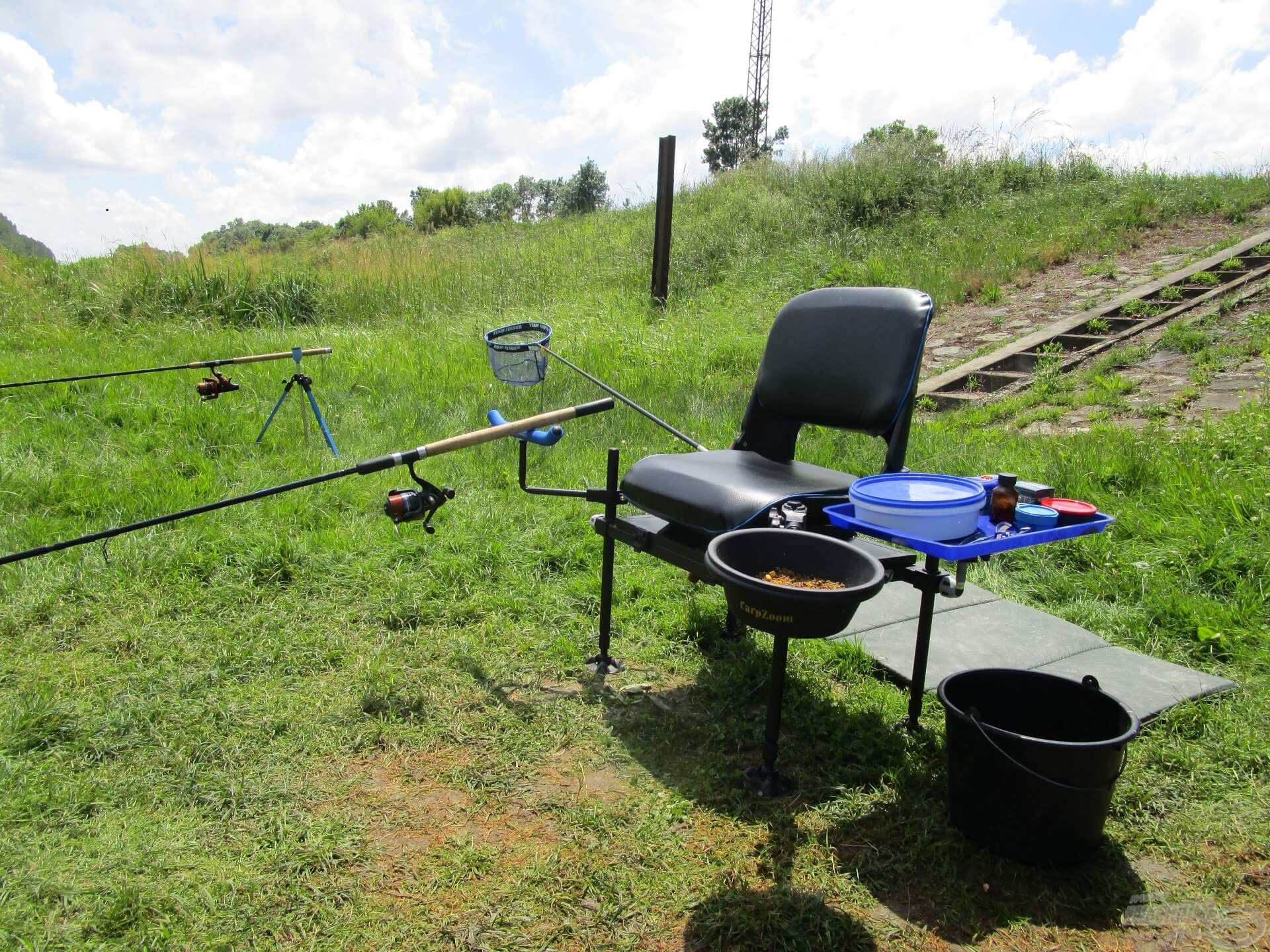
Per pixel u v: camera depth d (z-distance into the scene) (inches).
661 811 99.7
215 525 177.2
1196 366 286.2
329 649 135.4
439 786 104.7
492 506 195.3
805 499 113.5
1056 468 202.5
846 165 602.2
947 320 394.9
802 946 80.6
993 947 81.0
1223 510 171.0
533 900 86.0
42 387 275.1
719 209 602.5
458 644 138.0
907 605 155.5
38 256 586.6
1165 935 82.3
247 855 91.7
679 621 146.4
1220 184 516.7
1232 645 135.4
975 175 575.8
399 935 81.4
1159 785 103.5
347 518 189.2
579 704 123.3
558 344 374.0
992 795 90.1
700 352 359.3
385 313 466.0
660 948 80.6
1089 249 444.1
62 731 112.0
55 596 146.6
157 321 428.5
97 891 85.6
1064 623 146.6
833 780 105.8
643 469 128.5
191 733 113.2
